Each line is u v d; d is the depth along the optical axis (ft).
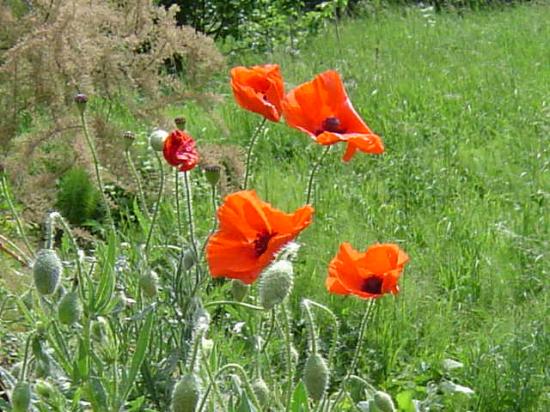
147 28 24.18
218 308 16.90
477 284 23.03
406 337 20.34
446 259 24.18
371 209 27.32
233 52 48.80
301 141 33.14
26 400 10.38
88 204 24.06
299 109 11.91
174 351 12.83
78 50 21.89
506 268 23.57
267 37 50.47
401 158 31.78
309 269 21.94
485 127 36.29
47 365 11.58
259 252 10.18
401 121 36.14
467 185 30.25
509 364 18.88
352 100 38.88
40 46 21.57
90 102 24.61
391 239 25.18
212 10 48.62
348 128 12.02
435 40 53.21
